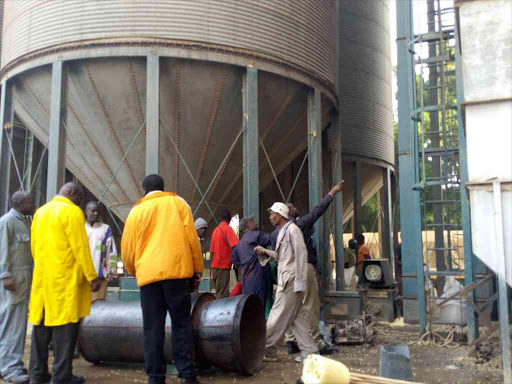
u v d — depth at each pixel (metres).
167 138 9.52
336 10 12.06
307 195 15.55
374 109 17.47
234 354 5.39
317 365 2.72
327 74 10.96
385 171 18.25
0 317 5.37
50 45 9.12
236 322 5.42
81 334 6.05
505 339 4.32
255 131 9.13
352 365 6.24
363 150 16.81
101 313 6.07
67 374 5.03
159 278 4.84
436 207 9.80
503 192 4.29
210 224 11.12
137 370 6.02
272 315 6.09
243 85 9.31
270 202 15.45
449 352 7.08
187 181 9.96
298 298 6.07
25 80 9.97
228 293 8.54
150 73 8.68
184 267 4.93
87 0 9.00
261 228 15.36
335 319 9.86
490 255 4.32
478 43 4.46
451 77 9.48
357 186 16.72
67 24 9.05
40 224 5.11
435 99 9.36
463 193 7.53
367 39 17.56
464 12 4.55
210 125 9.57
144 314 4.96
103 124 9.50
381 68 18.08
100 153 9.91
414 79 8.38
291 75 9.81
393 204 19.17
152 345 4.89
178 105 9.27
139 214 5.05
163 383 4.93
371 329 7.95
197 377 5.59
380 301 10.80
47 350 5.25
